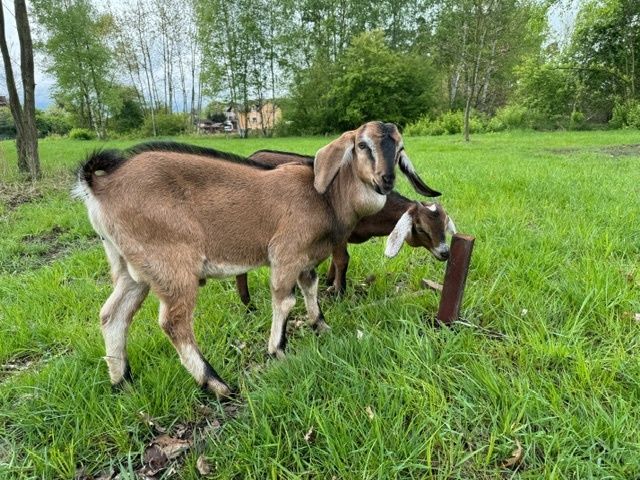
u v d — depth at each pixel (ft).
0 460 7.42
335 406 7.41
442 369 8.38
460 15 77.71
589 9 85.46
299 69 122.83
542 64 94.43
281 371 8.83
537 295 10.79
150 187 8.21
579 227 14.90
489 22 69.00
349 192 9.95
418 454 6.69
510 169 28.40
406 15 130.21
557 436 6.63
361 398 7.73
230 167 9.12
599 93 92.32
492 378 7.78
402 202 12.25
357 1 124.36
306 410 7.54
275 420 7.66
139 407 8.16
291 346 10.32
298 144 73.87
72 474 7.04
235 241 9.04
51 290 12.96
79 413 7.94
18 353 10.46
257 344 10.64
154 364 9.28
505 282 11.71
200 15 122.31
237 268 9.38
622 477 6.07
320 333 10.77
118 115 153.99
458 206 19.36
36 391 8.51
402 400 7.68
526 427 7.06
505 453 6.68
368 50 112.27
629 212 16.35
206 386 8.68
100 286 13.57
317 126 121.08
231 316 11.37
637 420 6.99
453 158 38.22
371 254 14.88
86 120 150.82
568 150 46.01
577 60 91.15
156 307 11.84
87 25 115.44
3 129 116.67
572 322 9.60
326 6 124.47
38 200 26.11
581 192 20.10
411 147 55.21
